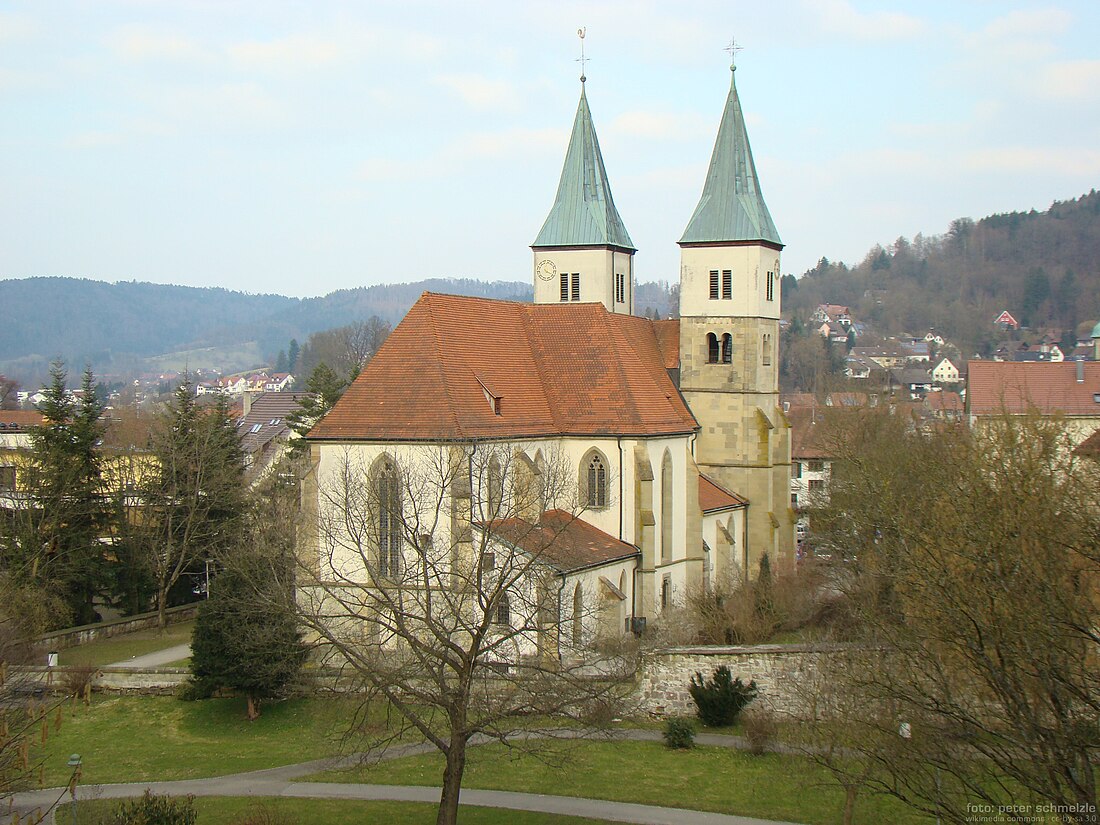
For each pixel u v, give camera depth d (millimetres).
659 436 76688
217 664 59938
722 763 52031
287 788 50469
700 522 82125
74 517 83000
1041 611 29078
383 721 54188
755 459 92812
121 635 80875
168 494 87562
